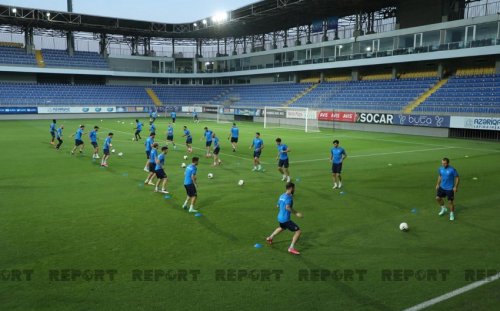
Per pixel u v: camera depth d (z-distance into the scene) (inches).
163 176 557.0
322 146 1111.6
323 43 2036.2
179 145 1122.7
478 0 1625.2
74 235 381.4
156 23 2402.8
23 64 2197.3
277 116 2031.3
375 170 748.6
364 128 1644.9
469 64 1627.7
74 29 2347.4
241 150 1027.3
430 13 1678.2
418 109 1513.3
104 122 1952.5
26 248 347.3
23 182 616.7
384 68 1951.3
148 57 2667.3
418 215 461.1
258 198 534.6
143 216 446.3
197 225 416.8
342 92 1932.8
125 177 666.8
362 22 2021.4
